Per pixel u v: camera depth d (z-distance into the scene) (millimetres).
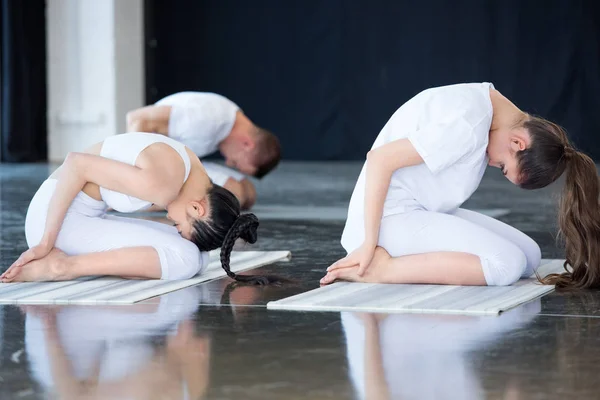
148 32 21500
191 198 5898
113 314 4961
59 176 5961
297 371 3844
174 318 4859
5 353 4160
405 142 5574
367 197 5645
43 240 5824
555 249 7613
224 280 6020
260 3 21641
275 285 5844
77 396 3551
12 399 3523
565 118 20422
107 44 20047
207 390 3602
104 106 20172
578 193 5629
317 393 3555
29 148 20156
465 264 5609
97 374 3828
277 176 17188
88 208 5980
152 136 5938
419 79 21078
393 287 5594
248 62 21812
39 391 3615
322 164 20875
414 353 4113
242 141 10148
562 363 3947
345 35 21359
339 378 3744
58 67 20219
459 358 4027
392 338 4383
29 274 5816
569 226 5695
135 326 4676
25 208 11070
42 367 3936
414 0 20938
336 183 15539
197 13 21844
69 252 5926
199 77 21953
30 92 20047
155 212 10602
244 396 3525
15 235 8477
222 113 9961
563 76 20344
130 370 3881
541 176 5547
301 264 6750
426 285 5660
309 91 21641
